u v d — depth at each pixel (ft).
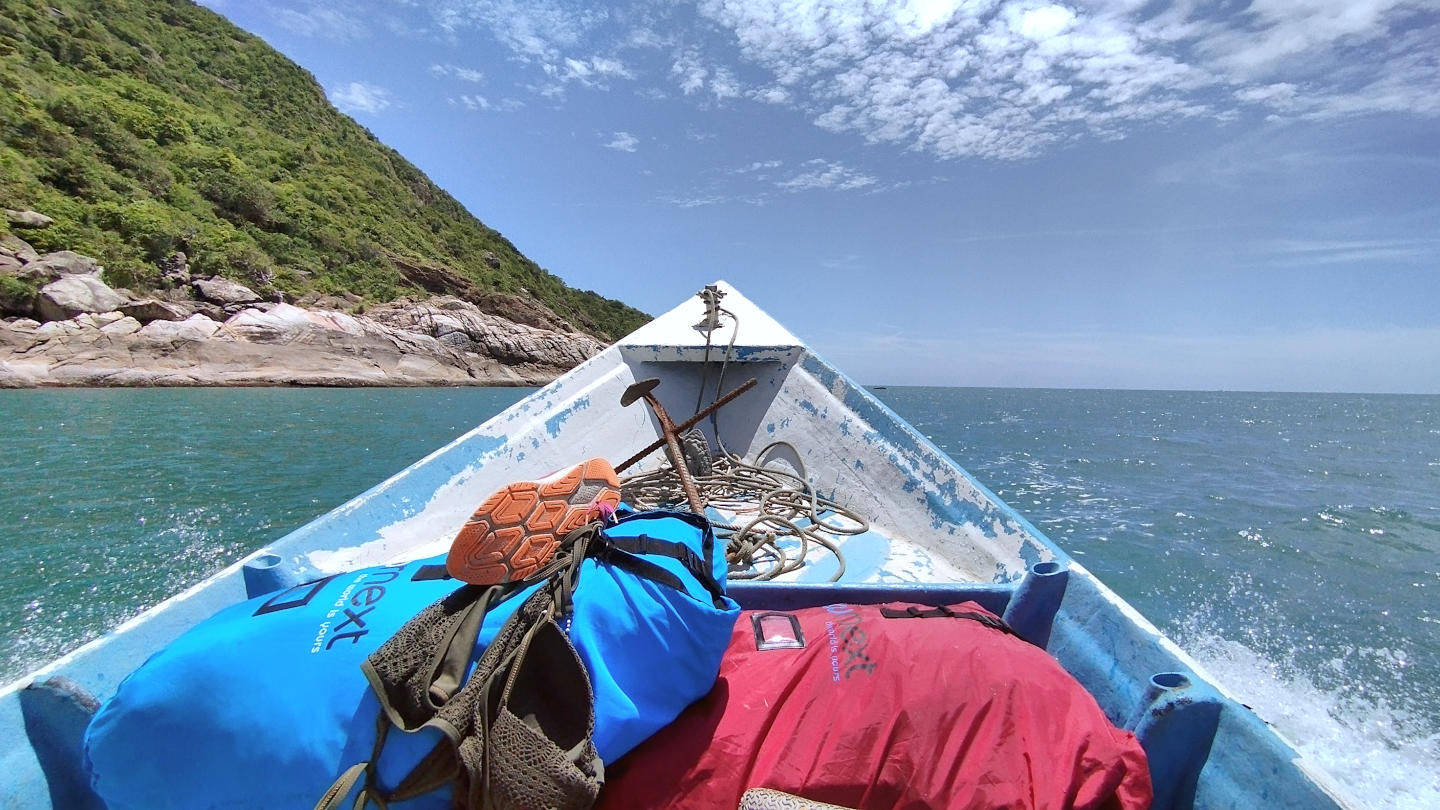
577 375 13.99
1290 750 4.25
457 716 3.76
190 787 3.85
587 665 4.14
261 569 7.22
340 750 3.80
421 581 4.66
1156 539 28.27
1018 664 4.52
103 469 34.86
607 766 4.42
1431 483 45.60
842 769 4.13
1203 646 18.29
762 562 9.46
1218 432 91.04
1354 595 22.25
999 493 38.32
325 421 60.29
